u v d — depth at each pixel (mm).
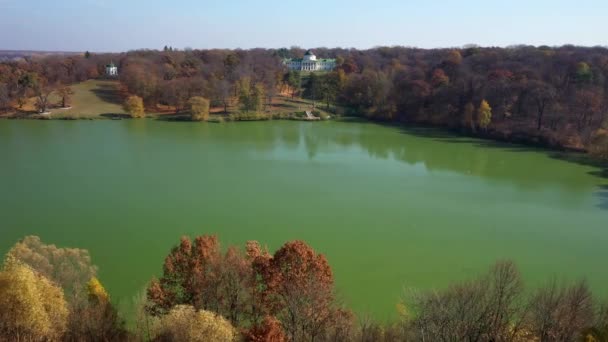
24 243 30953
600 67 118562
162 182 69312
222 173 75688
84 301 28016
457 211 60219
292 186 69500
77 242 47344
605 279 42562
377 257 46031
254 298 28094
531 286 40531
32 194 62344
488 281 29141
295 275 27891
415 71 147750
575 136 98812
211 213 56781
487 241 50750
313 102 153125
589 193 68875
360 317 30766
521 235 52656
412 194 67312
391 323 30672
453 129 121438
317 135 113750
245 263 29578
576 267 45000
